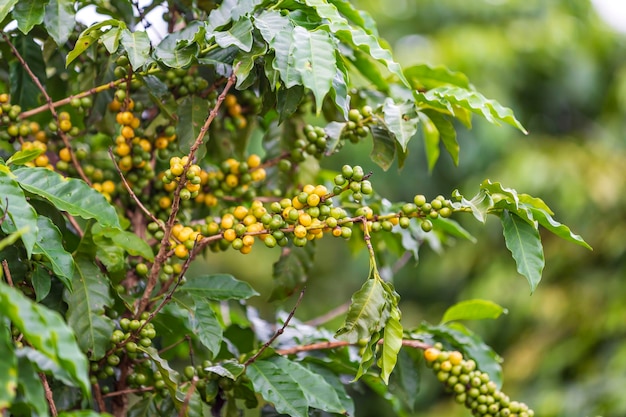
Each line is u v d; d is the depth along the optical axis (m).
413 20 5.76
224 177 2.44
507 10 5.73
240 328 2.54
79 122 2.56
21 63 2.42
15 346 2.09
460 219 5.11
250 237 2.26
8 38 2.41
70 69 2.51
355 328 2.20
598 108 5.53
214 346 2.29
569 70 5.43
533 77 5.48
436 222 2.49
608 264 4.59
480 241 5.06
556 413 4.07
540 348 4.49
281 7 2.29
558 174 4.79
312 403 2.27
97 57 2.43
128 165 2.37
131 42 2.23
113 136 2.45
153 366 2.34
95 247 2.25
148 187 2.43
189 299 2.31
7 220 2.14
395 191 5.35
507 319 4.78
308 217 2.23
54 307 2.26
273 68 2.21
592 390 4.03
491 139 5.04
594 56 5.53
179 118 2.33
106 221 2.20
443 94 2.34
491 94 5.16
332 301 5.76
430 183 5.35
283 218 2.25
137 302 2.35
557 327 4.54
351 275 5.79
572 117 5.57
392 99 2.35
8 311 1.96
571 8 5.89
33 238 2.11
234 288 2.35
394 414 4.46
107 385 2.38
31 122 2.46
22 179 2.20
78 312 2.22
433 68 2.46
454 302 5.29
